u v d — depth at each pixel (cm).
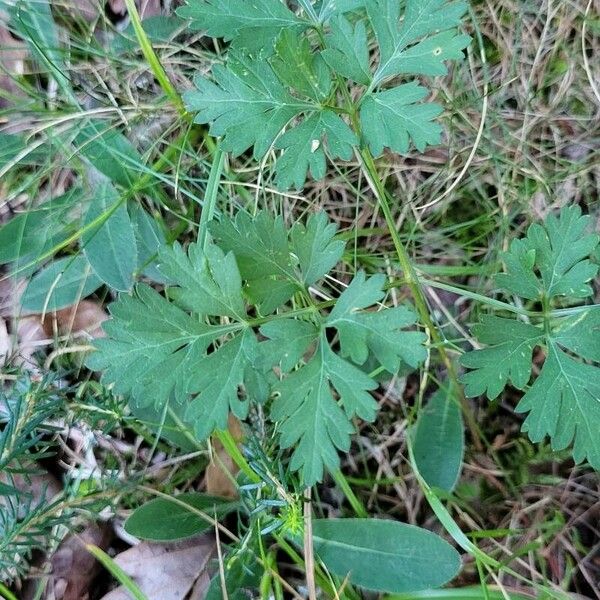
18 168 28
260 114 20
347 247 28
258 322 20
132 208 28
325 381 19
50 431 23
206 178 28
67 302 27
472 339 26
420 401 26
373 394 27
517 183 28
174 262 20
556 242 20
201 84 20
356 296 19
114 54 28
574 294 20
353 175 28
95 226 26
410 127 19
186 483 26
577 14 28
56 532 24
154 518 24
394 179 29
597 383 19
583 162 28
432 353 27
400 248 21
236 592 23
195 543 25
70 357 27
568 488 25
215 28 20
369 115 20
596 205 28
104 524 25
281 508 22
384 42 19
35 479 26
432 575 22
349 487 24
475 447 26
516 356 20
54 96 29
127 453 26
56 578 24
